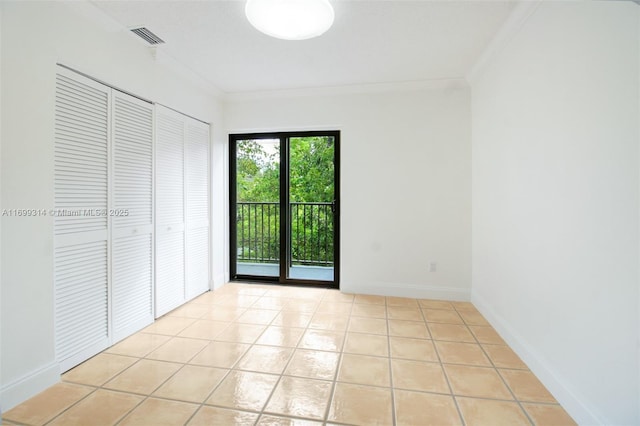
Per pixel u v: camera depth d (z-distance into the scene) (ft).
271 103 11.29
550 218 5.47
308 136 11.59
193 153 10.05
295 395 5.31
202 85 10.14
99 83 6.65
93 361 6.37
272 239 12.78
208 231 11.03
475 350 6.91
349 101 10.76
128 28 6.97
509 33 6.87
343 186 10.91
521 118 6.52
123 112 7.29
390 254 10.66
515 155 6.81
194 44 7.73
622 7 3.84
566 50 4.99
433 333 7.77
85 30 6.20
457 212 10.16
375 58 8.47
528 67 6.22
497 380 5.78
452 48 7.91
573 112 4.82
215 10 6.31
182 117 9.41
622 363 3.90
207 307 9.50
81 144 6.26
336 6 6.13
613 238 4.02
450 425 4.64
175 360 6.43
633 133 3.70
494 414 4.87
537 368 5.86
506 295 7.30
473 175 9.82
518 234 6.68
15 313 5.05
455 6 6.15
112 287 7.04
